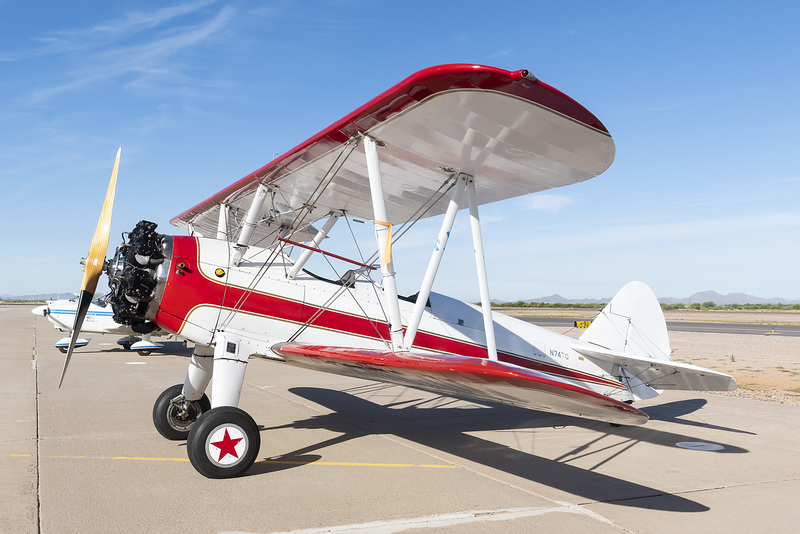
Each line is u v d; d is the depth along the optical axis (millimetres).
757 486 4660
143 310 5219
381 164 5344
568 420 7473
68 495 3922
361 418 7129
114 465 4715
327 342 5801
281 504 3855
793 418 7750
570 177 5227
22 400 7691
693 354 16250
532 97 3812
